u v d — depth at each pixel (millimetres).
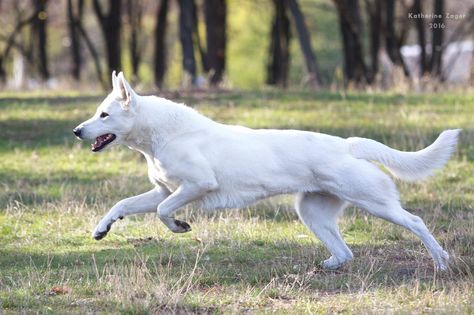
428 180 14453
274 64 35938
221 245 11016
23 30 44844
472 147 16328
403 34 32156
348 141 9758
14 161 16391
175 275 9641
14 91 26516
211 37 33062
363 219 12289
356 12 30469
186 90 23562
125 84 9664
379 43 32719
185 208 12742
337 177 9523
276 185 9664
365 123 18703
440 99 21578
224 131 9875
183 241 11234
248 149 9703
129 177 14977
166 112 9805
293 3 28609
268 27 47250
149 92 22734
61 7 48719
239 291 9070
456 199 13422
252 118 19375
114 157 16641
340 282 9367
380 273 9750
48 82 31875
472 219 12148
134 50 39312
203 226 11727
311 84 28547
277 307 8562
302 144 9664
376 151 9703
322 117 19469
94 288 9078
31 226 12016
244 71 48844
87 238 11438
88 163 16234
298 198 10094
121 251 10773
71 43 37031
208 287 9258
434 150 9711
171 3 52031
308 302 8594
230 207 9836
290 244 11023
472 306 8109
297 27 28656
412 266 10000
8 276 9609
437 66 30875
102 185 14367
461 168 15211
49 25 49875
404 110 20094
